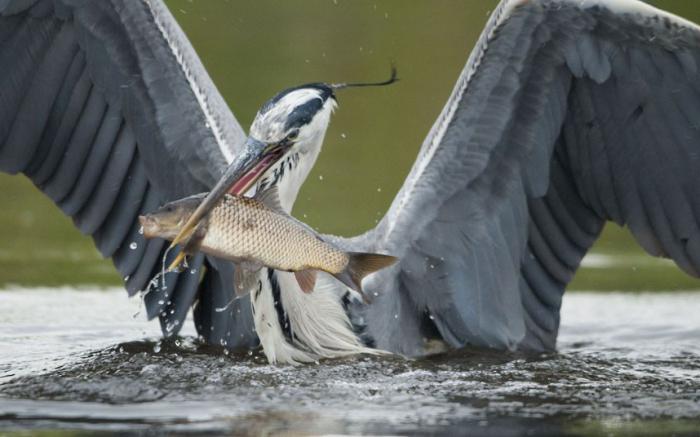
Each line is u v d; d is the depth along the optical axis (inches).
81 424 354.0
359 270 377.1
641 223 504.1
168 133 491.5
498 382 417.4
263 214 373.4
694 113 489.4
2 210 740.0
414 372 432.5
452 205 489.1
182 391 394.3
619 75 486.6
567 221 512.1
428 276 487.8
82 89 505.4
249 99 817.5
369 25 930.7
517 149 488.7
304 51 898.7
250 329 485.4
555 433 349.4
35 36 500.7
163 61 493.4
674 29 470.9
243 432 345.4
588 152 502.0
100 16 495.2
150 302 504.1
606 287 638.5
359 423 356.8
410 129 835.4
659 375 438.3
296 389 399.2
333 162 784.3
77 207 513.7
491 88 486.9
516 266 497.0
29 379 412.2
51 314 554.3
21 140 508.7
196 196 369.7
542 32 482.9
